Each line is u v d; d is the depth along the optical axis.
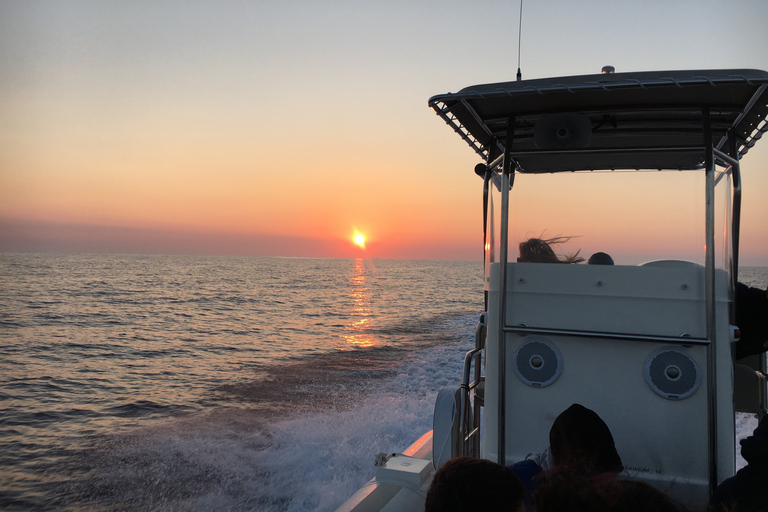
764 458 1.89
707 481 2.47
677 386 2.51
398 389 10.89
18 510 6.21
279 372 13.73
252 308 33.84
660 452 2.53
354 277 79.31
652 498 1.27
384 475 3.05
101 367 15.50
